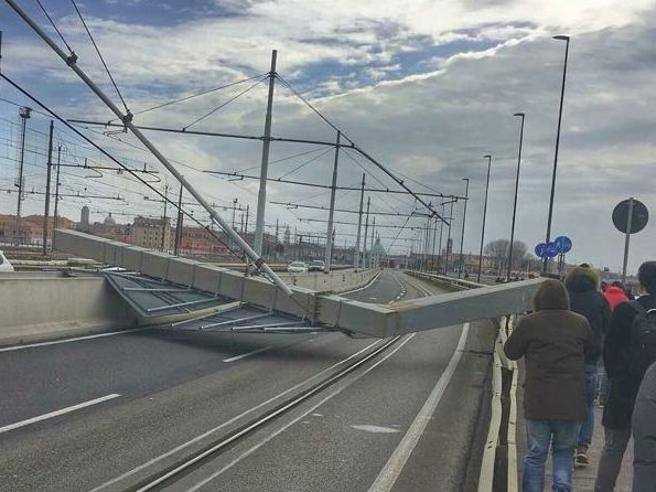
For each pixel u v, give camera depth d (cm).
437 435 748
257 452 647
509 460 509
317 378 1081
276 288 1436
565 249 2628
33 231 9762
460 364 1334
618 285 877
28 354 1073
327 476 584
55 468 561
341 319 1334
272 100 2372
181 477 561
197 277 1566
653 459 342
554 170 3114
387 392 994
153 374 1011
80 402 796
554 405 465
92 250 1797
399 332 1295
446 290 5222
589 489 550
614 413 470
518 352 496
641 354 457
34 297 1240
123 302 1531
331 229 3650
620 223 1048
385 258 18700
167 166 1395
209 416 776
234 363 1184
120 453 613
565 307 496
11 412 727
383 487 562
